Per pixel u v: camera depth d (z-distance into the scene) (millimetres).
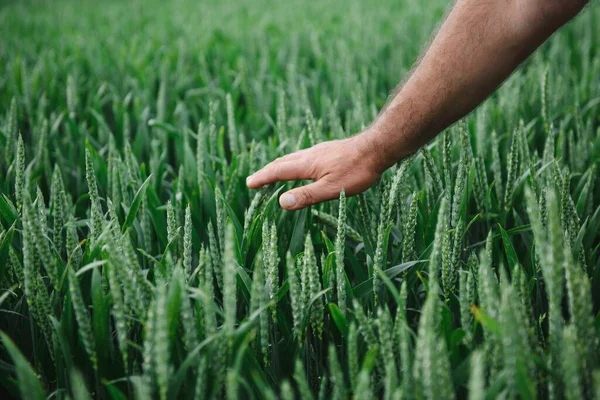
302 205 953
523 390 652
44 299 783
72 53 2562
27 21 3732
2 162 1332
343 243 814
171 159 1577
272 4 4211
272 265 795
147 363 699
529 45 835
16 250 975
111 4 4820
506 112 1498
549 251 671
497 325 669
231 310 708
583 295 683
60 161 1330
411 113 899
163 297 655
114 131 1738
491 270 796
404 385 671
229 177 1185
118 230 844
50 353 812
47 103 1774
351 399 782
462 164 963
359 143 937
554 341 694
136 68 2084
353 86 1869
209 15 3598
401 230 1012
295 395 830
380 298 888
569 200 891
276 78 2039
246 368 765
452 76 868
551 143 1101
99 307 761
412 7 3361
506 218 1095
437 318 732
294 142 1320
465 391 797
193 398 757
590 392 699
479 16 844
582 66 2037
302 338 825
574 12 803
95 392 830
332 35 2756
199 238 1084
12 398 844
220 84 2045
